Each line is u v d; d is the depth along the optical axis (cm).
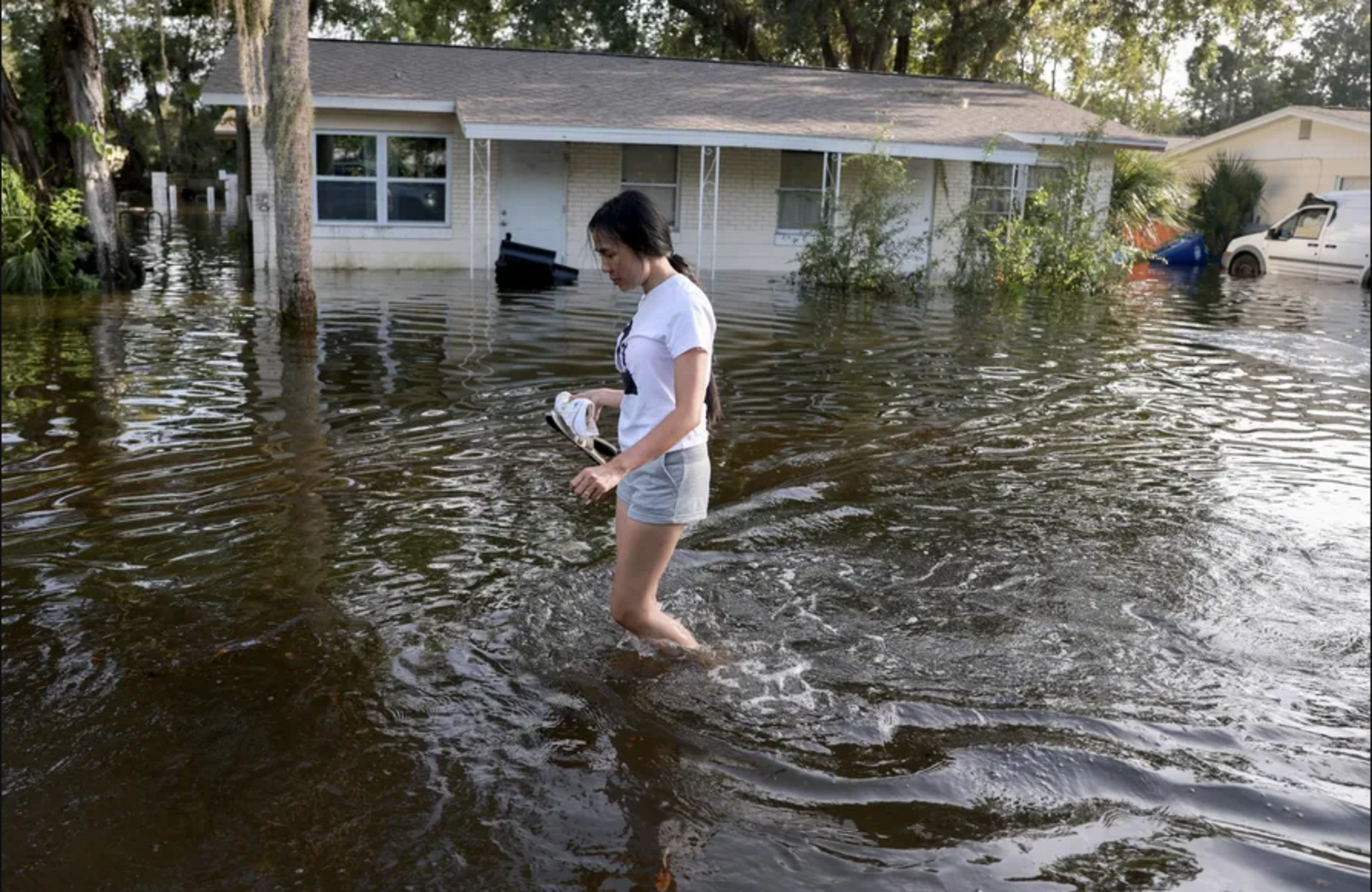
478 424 771
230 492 598
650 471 369
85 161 1594
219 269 1853
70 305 1391
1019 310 1592
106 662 394
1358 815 313
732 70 2330
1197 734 356
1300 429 835
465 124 1772
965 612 455
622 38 3000
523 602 454
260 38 1241
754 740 349
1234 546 545
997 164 2081
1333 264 2159
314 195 1906
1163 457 734
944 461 712
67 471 634
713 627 434
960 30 2831
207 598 452
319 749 339
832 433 784
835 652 414
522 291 1628
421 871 280
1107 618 451
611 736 350
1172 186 2466
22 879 274
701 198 1905
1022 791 322
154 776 322
